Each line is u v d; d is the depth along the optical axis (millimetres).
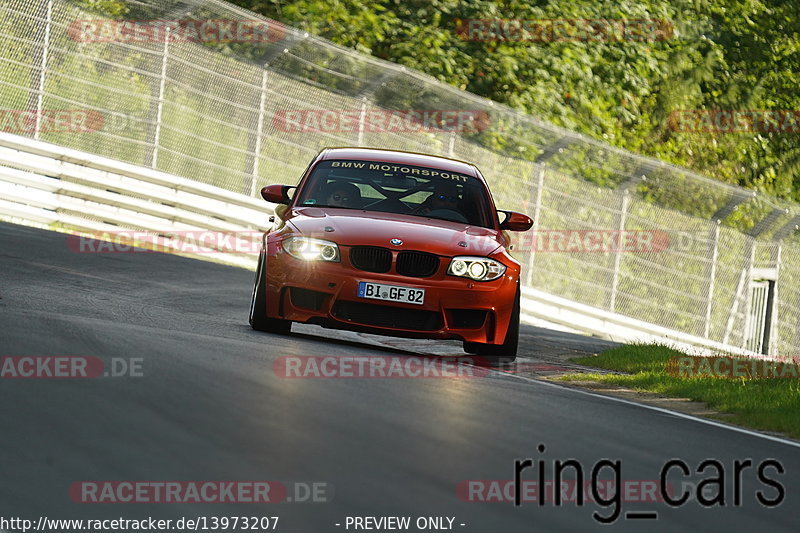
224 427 15836
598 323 70938
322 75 65438
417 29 84438
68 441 14344
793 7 121188
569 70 89375
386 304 29438
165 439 14859
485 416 19500
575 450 17609
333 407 18297
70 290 34469
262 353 23984
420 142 67250
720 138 109938
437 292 29656
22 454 13617
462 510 13203
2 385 17219
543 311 67625
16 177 54750
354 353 26953
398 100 66438
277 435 15688
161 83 61438
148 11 61156
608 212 73062
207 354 22531
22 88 57812
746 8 116562
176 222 60094
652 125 104125
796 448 21875
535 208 70000
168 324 28859
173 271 46312
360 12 82312
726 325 79812
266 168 64375
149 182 59094
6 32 57531
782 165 116375
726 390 29812
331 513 12469
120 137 60344
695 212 76875
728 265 79688
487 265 30391
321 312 29578
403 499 13305
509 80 87500
